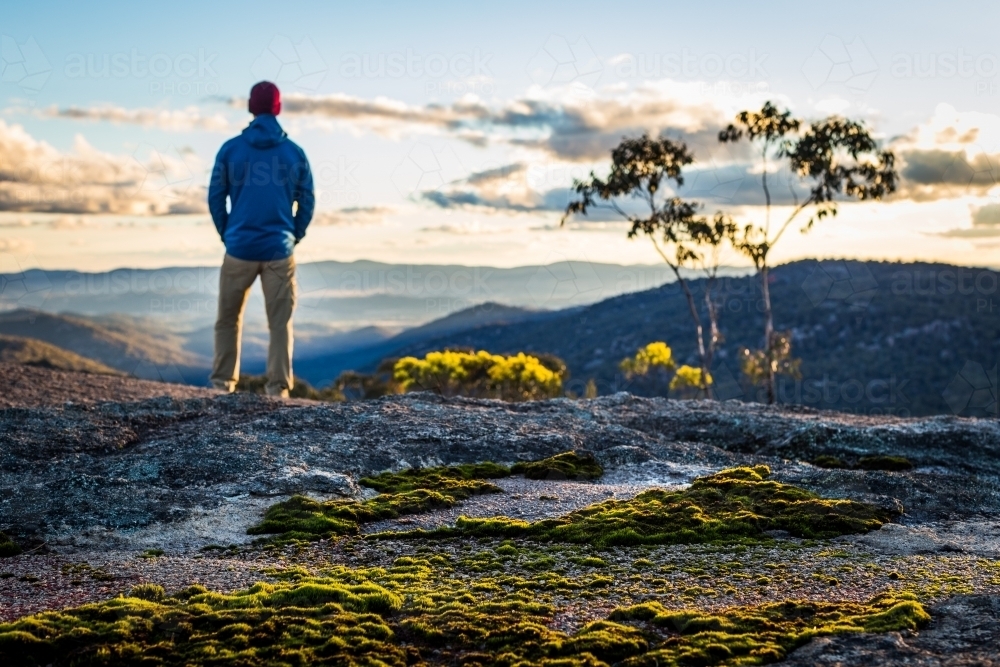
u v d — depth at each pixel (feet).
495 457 38.58
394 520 29.55
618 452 39.70
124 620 19.02
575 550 25.95
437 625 19.26
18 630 18.17
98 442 37.40
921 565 24.32
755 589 22.11
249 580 22.71
